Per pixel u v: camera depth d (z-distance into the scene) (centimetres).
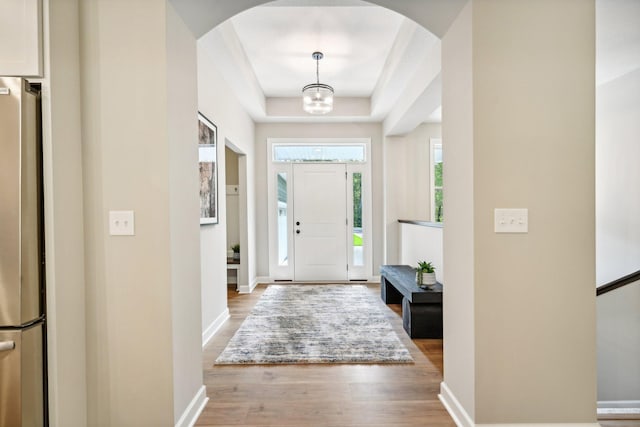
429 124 524
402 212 502
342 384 215
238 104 410
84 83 159
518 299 160
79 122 158
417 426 173
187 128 182
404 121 418
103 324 159
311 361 246
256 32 302
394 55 328
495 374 160
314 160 526
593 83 160
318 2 240
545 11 160
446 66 189
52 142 143
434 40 272
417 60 308
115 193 159
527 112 160
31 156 139
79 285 157
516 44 159
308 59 356
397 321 338
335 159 529
